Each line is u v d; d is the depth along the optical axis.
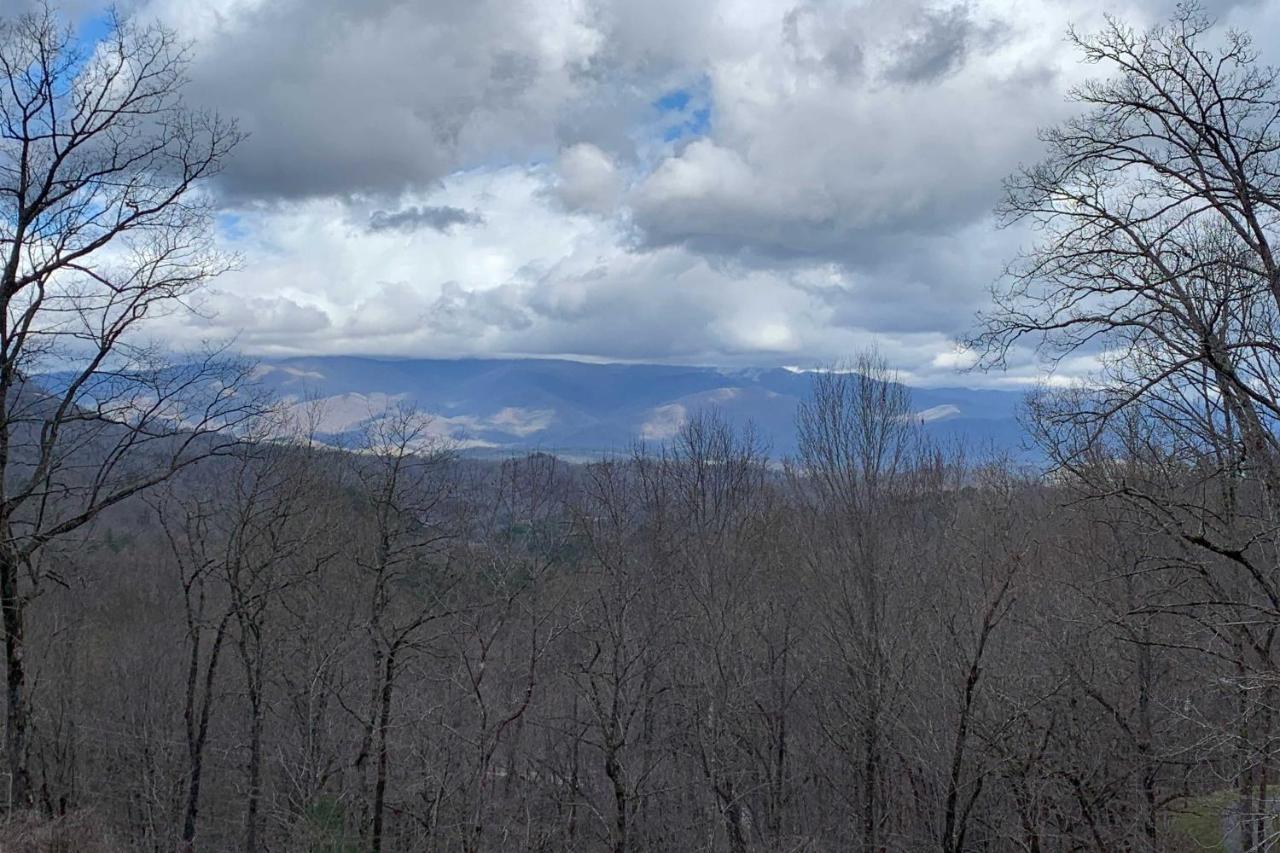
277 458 21.36
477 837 17.98
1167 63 12.27
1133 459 17.02
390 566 21.84
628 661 20.14
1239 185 11.82
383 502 20.70
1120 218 12.95
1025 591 18.69
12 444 15.27
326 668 21.67
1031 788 16.72
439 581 21.25
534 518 21.23
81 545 17.50
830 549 22.70
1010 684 17.77
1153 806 16.30
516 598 19.83
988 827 18.84
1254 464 12.79
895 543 22.52
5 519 14.85
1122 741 17.05
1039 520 19.03
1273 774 16.67
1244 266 11.60
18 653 15.54
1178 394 15.06
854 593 21.45
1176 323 12.75
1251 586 15.23
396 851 20.48
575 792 21.45
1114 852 16.64
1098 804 16.86
